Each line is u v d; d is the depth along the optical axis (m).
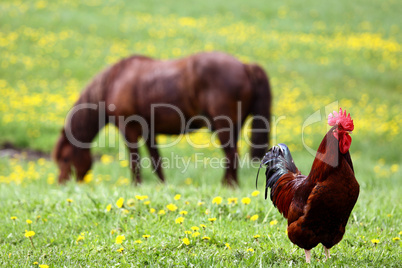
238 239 6.18
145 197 7.23
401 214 7.25
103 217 7.25
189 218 7.07
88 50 27.80
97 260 5.57
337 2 39.25
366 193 8.65
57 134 18.64
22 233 6.84
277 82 24.95
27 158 16.52
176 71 11.41
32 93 22.31
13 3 32.91
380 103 23.22
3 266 5.46
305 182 5.18
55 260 5.63
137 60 12.10
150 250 5.77
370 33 33.47
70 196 8.47
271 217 7.10
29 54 26.67
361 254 5.58
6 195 8.95
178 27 31.77
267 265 5.25
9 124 18.55
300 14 36.25
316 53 29.50
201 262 5.31
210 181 12.23
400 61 29.39
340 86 25.23
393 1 40.22
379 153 17.06
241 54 28.48
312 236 5.13
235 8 36.41
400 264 5.27
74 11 32.91
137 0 36.75
